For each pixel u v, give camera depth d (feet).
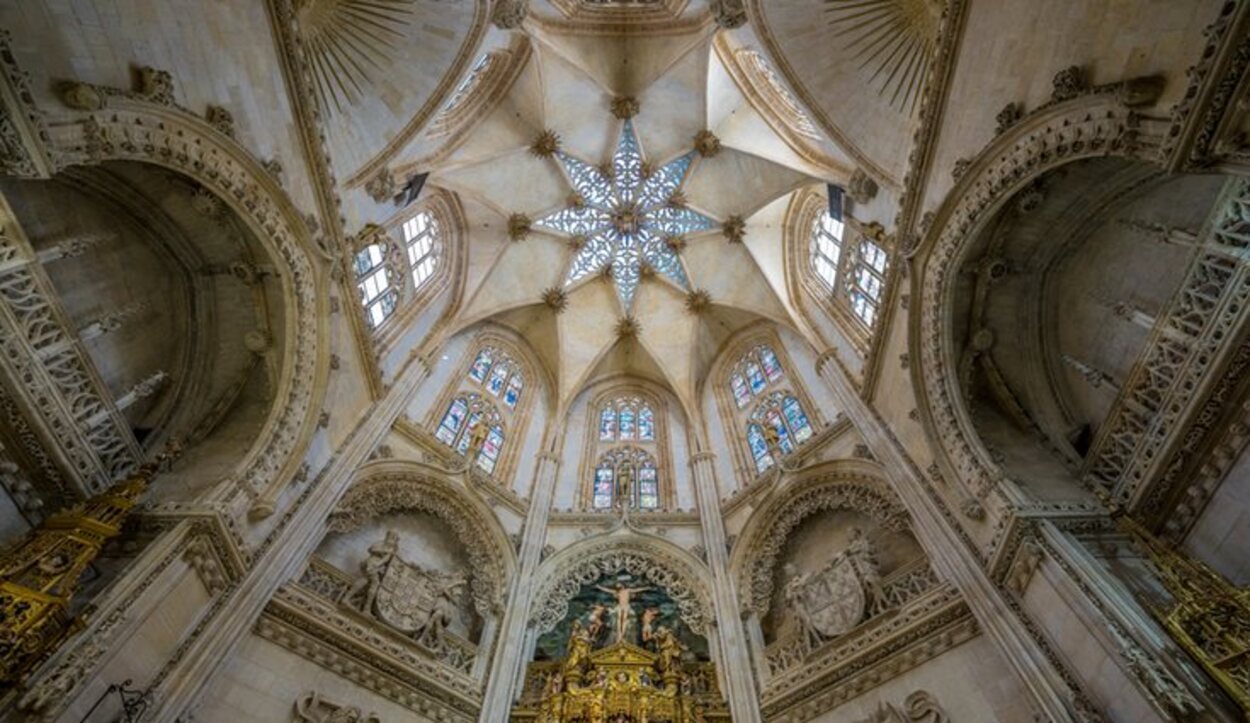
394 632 47.29
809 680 45.62
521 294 84.94
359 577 50.03
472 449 64.95
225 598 37.83
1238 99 24.11
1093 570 33.12
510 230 82.89
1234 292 33.19
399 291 68.49
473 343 80.74
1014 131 35.35
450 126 69.56
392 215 60.03
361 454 52.60
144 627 32.19
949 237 42.47
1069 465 42.75
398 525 57.62
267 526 42.60
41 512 36.09
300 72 43.83
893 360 51.65
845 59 51.37
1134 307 39.88
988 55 37.50
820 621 49.62
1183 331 36.40
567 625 57.21
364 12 49.85
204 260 45.14
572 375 84.64
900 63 47.67
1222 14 23.56
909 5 46.14
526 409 79.71
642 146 84.23
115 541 36.19
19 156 26.55
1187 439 35.70
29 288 34.55
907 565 48.73
